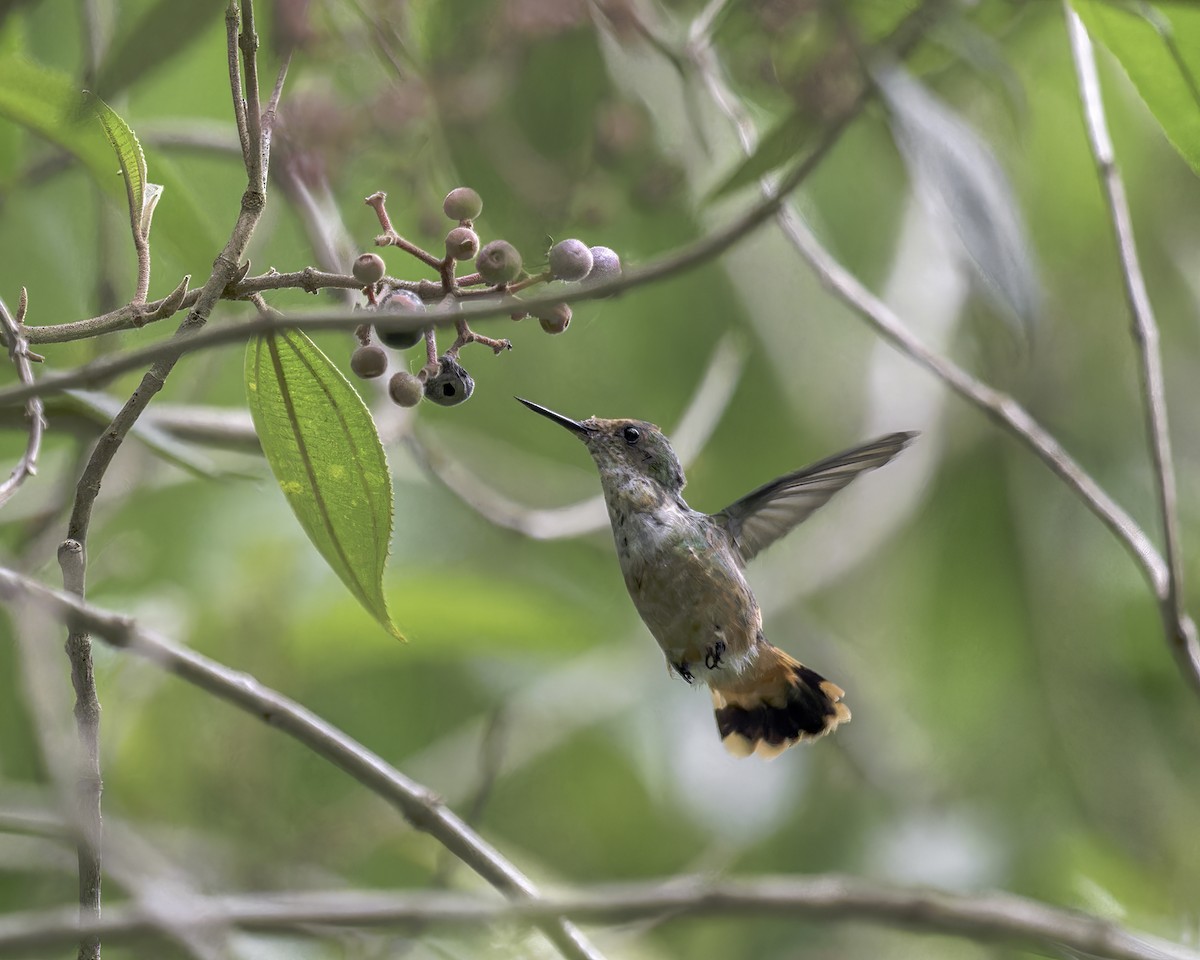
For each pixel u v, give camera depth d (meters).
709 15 7.84
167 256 6.94
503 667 10.58
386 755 10.95
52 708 7.27
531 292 4.69
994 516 12.30
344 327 3.93
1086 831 11.38
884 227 11.01
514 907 4.10
